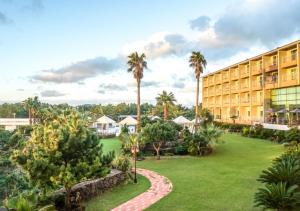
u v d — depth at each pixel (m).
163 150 40.84
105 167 19.97
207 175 27.56
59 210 19.38
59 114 23.02
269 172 18.42
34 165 17.53
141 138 38.62
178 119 59.25
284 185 15.79
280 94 55.38
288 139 38.50
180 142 42.12
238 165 31.23
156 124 39.72
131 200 21.66
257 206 16.45
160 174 29.75
